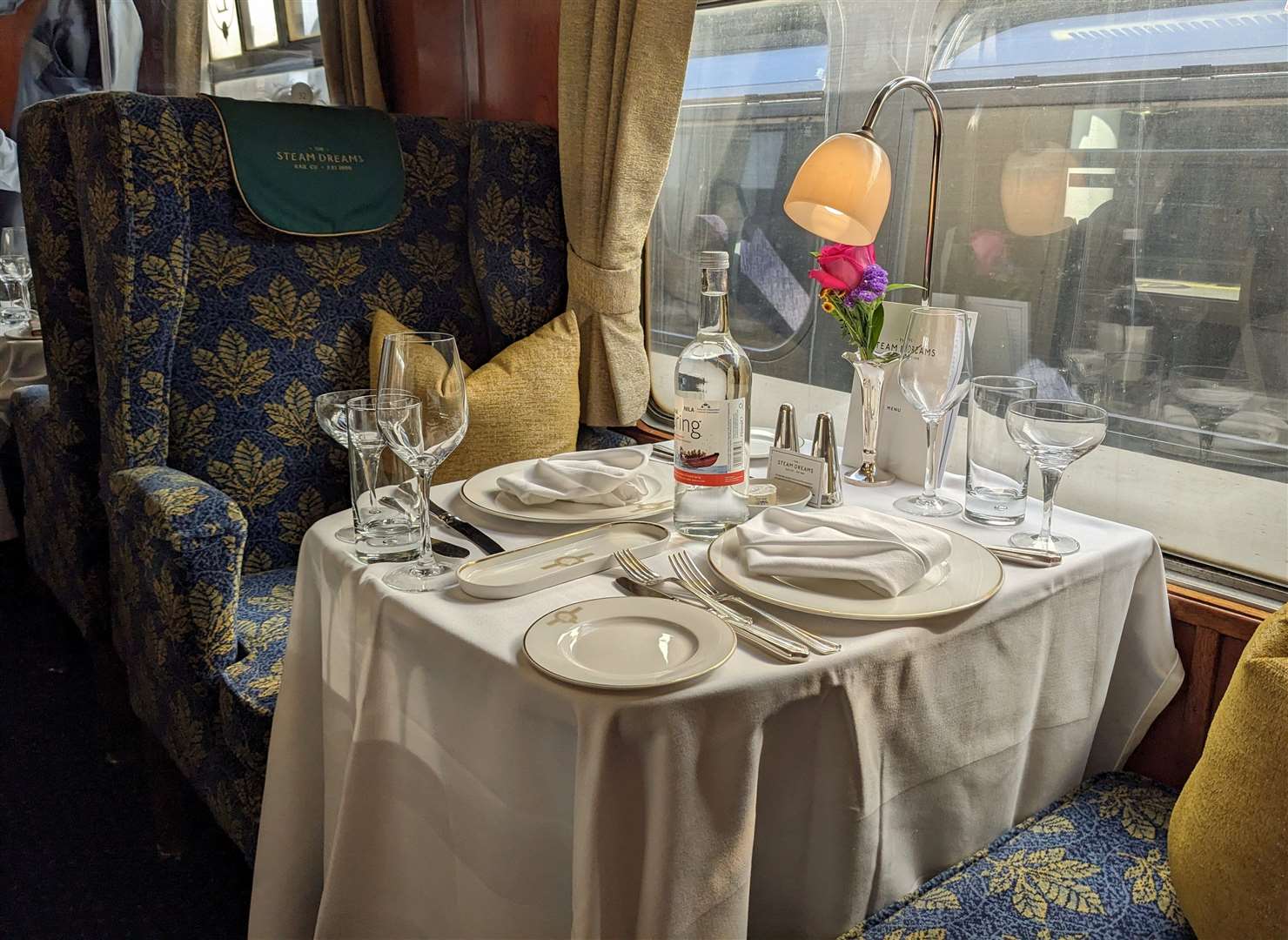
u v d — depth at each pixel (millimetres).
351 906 1177
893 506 1425
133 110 1834
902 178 1821
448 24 2779
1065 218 1601
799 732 953
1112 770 1391
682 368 1226
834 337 2012
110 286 1847
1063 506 1687
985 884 1103
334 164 2104
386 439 1172
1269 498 1439
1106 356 1591
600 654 930
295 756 1336
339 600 1203
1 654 2686
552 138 2391
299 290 2076
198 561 1586
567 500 1335
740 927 932
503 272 2307
